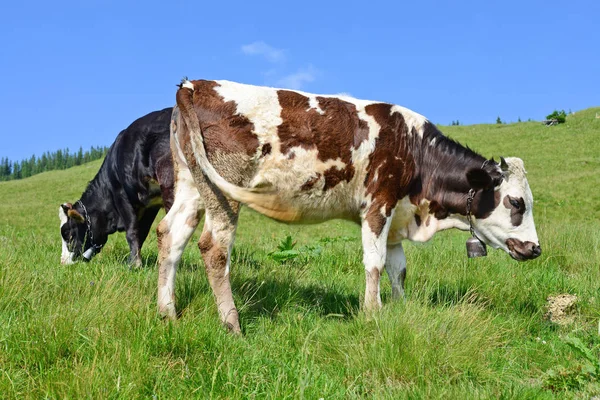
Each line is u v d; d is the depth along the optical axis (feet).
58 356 12.41
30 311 14.66
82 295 16.57
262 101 16.76
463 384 12.73
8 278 16.06
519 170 19.21
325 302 19.80
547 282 22.80
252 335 15.80
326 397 11.48
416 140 18.81
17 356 12.12
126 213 26.68
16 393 10.64
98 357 12.23
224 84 17.16
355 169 17.49
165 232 16.92
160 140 24.94
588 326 18.52
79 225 27.35
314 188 17.13
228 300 16.49
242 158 16.47
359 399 12.04
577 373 13.62
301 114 16.89
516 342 16.61
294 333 15.58
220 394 11.27
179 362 12.82
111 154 26.78
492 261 26.55
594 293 21.12
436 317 15.62
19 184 177.06
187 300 17.33
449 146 19.33
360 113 17.74
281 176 16.75
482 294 21.20
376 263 17.93
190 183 17.35
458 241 37.27
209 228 16.72
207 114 16.55
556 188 92.99
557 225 42.04
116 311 14.71
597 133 146.82
